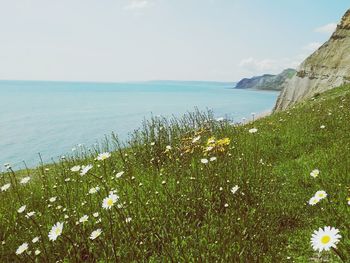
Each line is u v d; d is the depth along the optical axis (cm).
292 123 1234
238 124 1396
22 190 773
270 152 928
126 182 667
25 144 4653
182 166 760
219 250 418
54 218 574
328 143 919
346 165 659
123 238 482
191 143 894
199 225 534
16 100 16625
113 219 525
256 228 479
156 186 667
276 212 562
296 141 983
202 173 665
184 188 633
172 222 513
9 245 517
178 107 12638
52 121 7594
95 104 14388
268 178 696
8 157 3784
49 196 704
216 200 584
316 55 4653
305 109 1611
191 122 1359
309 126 1127
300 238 486
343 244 425
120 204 518
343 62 4078
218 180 620
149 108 11994
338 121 1124
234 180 640
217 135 1152
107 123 7000
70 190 702
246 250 414
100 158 464
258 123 1461
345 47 4212
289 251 462
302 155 873
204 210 559
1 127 6669
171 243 455
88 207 588
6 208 657
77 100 17425
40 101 16025
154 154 979
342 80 3872
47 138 5128
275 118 1539
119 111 10488
